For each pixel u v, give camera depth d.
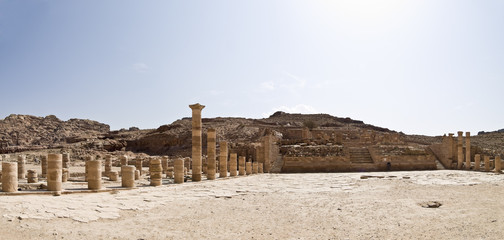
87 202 15.43
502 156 51.88
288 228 12.73
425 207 16.69
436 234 11.55
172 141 90.19
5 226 10.94
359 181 29.41
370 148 49.81
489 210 15.30
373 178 32.19
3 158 65.75
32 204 13.65
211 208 16.36
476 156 42.69
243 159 36.97
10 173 15.74
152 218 13.88
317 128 108.88
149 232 11.80
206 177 32.56
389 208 16.28
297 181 29.83
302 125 114.94
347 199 19.20
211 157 30.28
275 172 44.69
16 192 15.51
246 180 30.77
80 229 11.58
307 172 44.06
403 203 17.58
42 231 10.94
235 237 11.52
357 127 123.00
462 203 17.31
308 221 13.83
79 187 20.83
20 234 10.48
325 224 13.30
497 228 12.01
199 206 16.75
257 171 40.97
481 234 11.34
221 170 33.03
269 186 25.52
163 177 32.44
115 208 14.99
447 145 48.22
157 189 21.38
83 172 38.28
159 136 93.00
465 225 12.57
